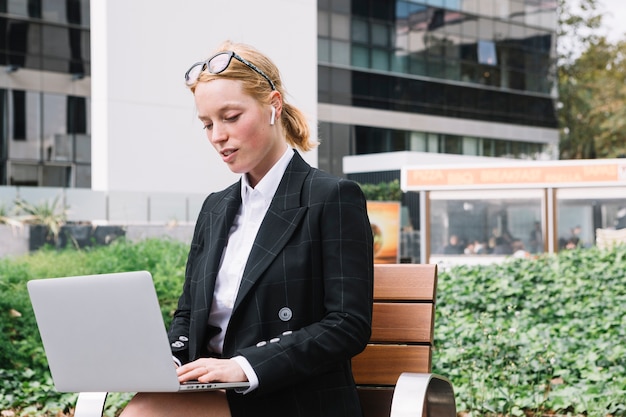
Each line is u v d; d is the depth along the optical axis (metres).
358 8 35.50
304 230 2.59
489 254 17.77
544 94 41.97
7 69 27.25
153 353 2.25
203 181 19.80
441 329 8.64
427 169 17.73
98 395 2.69
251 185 2.75
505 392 6.32
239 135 2.59
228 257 2.71
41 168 27.89
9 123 27.30
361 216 2.61
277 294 2.54
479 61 39.50
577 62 47.25
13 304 8.29
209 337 2.70
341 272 2.54
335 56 34.88
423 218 17.86
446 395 2.81
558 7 47.19
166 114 19.39
